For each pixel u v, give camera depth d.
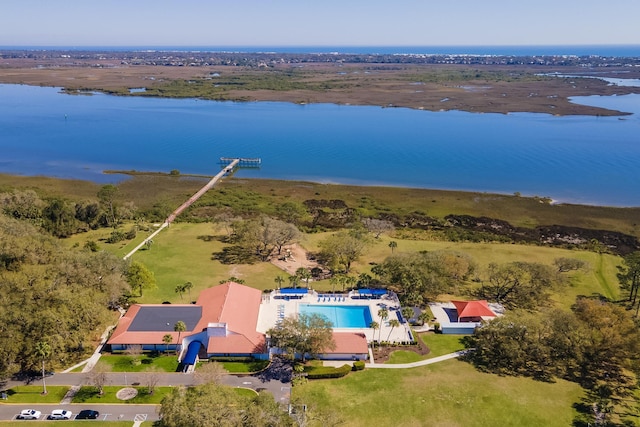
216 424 57.72
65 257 97.00
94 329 86.94
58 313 79.44
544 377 83.44
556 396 77.81
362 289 111.94
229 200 176.62
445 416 72.50
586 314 91.31
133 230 140.75
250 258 128.62
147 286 105.88
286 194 185.25
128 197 177.12
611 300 111.88
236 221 138.25
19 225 112.56
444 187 192.38
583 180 197.00
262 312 101.75
